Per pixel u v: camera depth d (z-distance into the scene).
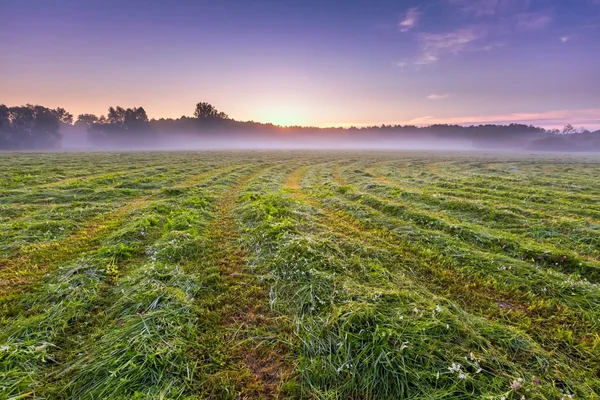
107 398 3.03
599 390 3.36
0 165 25.02
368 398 3.27
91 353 3.64
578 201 14.01
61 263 6.36
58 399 3.10
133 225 8.50
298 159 45.47
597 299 5.07
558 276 5.95
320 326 4.23
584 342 4.16
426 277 6.20
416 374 3.36
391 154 68.31
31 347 3.62
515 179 21.03
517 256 7.25
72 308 4.52
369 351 3.70
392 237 8.51
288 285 5.45
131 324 4.10
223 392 3.32
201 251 7.13
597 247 7.89
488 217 10.60
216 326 4.41
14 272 5.84
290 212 10.27
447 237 8.19
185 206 11.42
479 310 4.99
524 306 5.15
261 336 4.22
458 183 18.97
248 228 8.72
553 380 3.42
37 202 11.72
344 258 6.63
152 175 21.34
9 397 3.02
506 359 3.67
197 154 53.22
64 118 129.75
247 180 21.50
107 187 15.44
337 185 17.78
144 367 3.38
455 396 3.13
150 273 5.52
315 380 3.45
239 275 6.00
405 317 4.24
